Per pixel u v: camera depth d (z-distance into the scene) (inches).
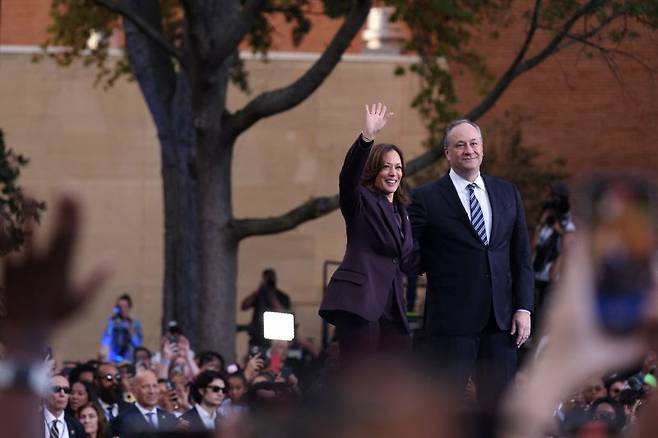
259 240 3641.7
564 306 150.1
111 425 1269.7
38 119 3673.7
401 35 3718.0
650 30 2176.4
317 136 3693.4
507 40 3284.9
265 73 3668.8
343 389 151.8
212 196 2298.2
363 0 2124.8
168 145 2738.7
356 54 3821.4
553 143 3292.3
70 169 3676.2
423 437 148.9
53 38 3115.2
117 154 3676.2
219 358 1854.1
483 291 1021.2
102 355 2706.7
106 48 3070.9
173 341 1877.5
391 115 992.2
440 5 2315.5
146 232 3666.3
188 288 2723.9
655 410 163.3
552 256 1760.6
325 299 1012.5
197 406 1259.8
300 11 2443.4
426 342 1031.6
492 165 3206.2
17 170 2498.8
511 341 1032.8
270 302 2731.3
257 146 3688.5
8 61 3668.8
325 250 3659.0
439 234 1031.6
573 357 149.0
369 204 1015.0
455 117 2598.4
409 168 2244.1
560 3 2161.7
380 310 1005.8
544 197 3176.7
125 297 2795.3
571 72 3225.9
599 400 740.7
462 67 3378.4
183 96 2711.6
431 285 1038.4
